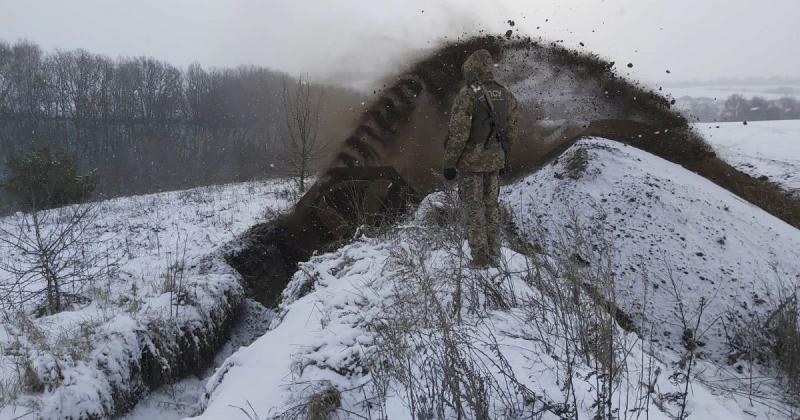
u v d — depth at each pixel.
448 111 11.36
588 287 4.57
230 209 14.73
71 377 4.96
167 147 57.31
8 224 11.41
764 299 5.64
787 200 8.69
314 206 9.71
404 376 3.45
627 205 6.78
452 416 3.07
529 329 4.06
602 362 3.38
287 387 3.86
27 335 5.71
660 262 6.11
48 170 15.59
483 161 4.93
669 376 3.90
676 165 8.55
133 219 14.88
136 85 67.50
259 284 9.24
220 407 3.95
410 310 4.25
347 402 3.61
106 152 55.41
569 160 7.79
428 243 5.82
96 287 7.95
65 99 64.81
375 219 8.38
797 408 4.39
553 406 3.02
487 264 5.01
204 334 6.73
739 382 4.85
